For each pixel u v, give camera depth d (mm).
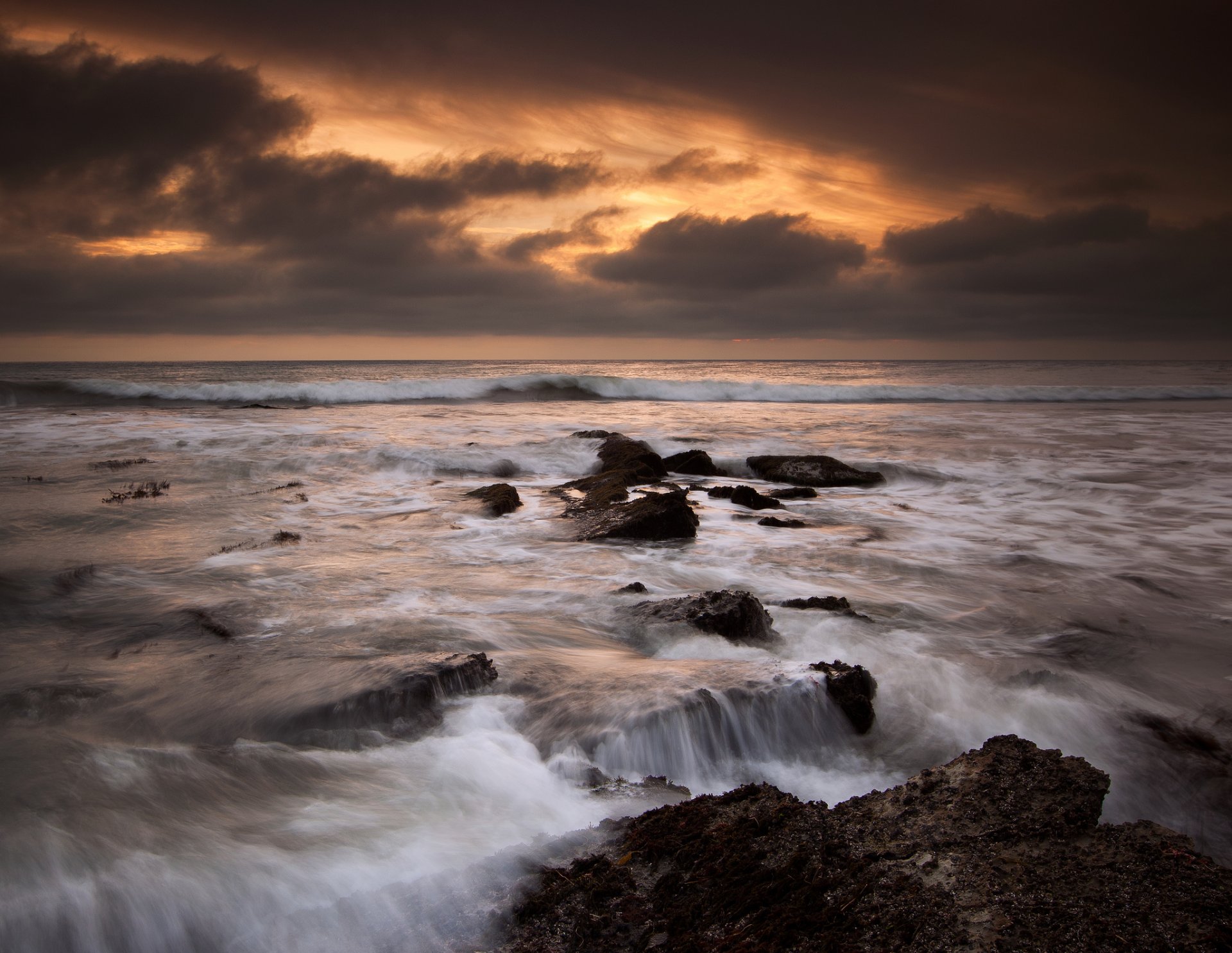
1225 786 5332
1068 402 42281
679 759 5129
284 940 3289
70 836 3854
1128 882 3393
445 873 3680
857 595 9453
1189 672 7273
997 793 4098
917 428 28094
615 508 12953
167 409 33250
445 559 10523
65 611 7926
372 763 4809
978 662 7312
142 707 5621
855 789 5039
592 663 6492
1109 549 11953
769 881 3525
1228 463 19969
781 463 18609
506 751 5000
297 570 9742
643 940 3236
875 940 3105
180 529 11891
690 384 43625
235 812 4199
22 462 17797
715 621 7172
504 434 24672
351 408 35344
